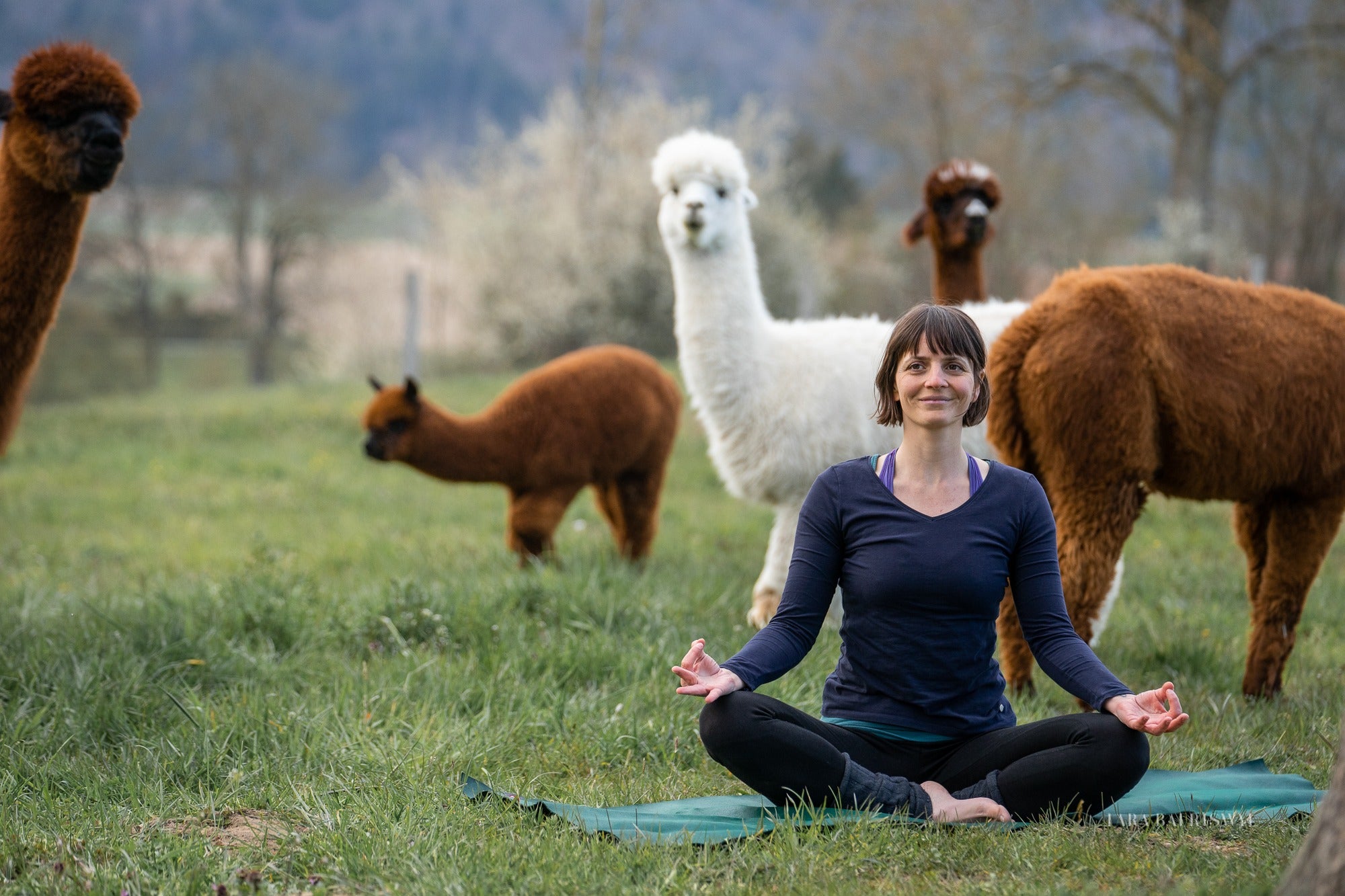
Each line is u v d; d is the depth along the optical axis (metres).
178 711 4.18
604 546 7.87
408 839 3.06
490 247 26.03
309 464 12.68
